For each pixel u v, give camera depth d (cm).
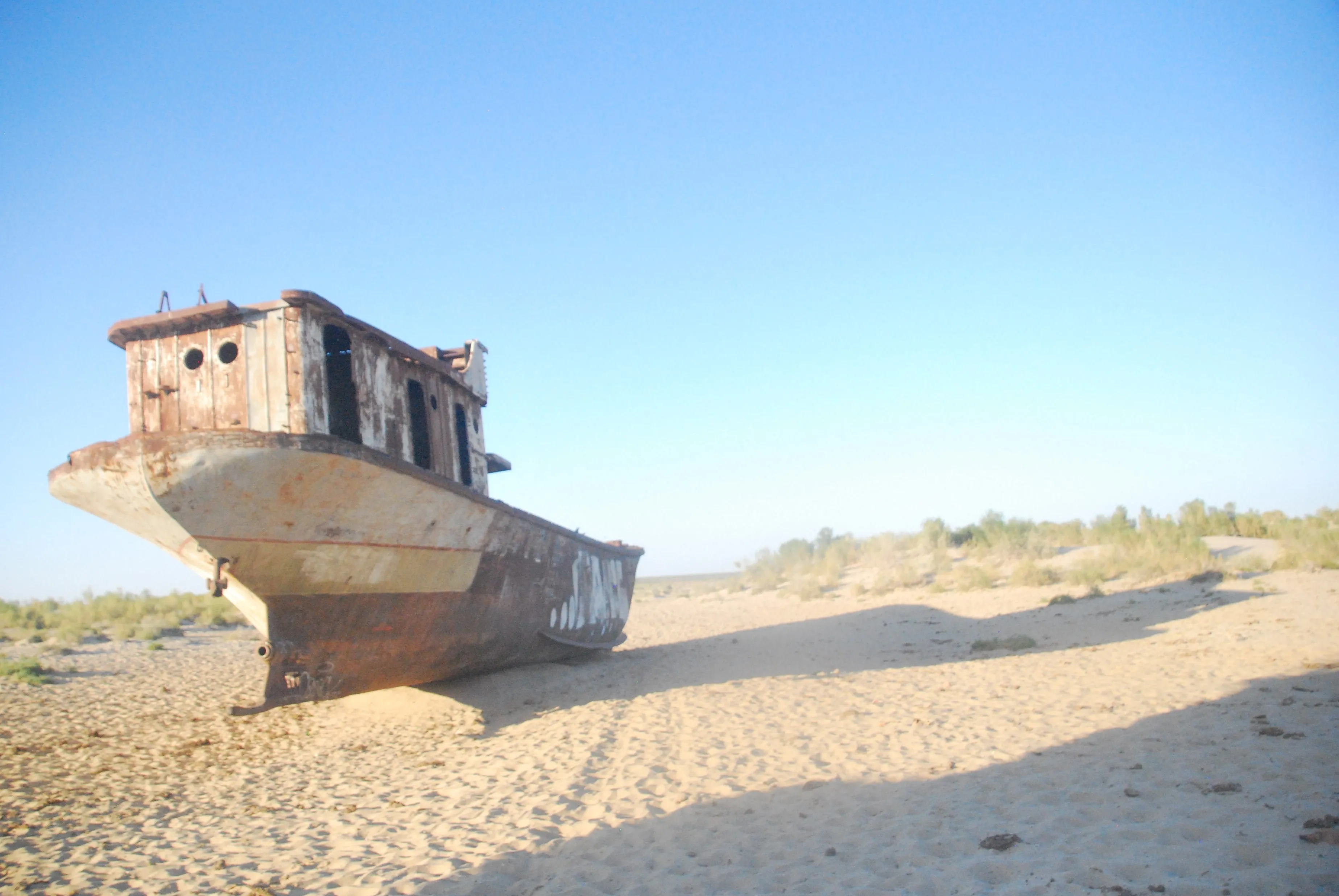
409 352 996
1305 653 891
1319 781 485
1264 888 359
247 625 2662
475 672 1198
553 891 452
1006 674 1017
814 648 1538
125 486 755
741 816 556
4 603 2941
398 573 931
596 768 717
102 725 1144
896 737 741
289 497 778
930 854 452
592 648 1498
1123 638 1197
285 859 547
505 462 1575
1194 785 508
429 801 670
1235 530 2250
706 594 4003
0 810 722
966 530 2969
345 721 1103
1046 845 443
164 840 618
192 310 820
